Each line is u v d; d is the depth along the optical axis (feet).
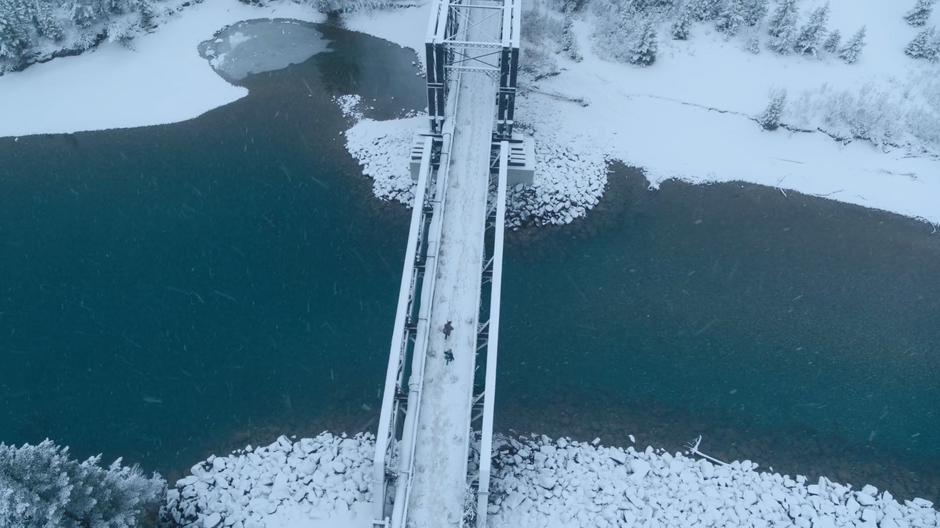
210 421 95.50
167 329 106.32
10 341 104.53
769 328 108.37
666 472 90.48
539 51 145.79
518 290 112.57
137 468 86.99
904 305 112.37
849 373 102.99
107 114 141.59
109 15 155.22
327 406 97.14
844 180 131.03
